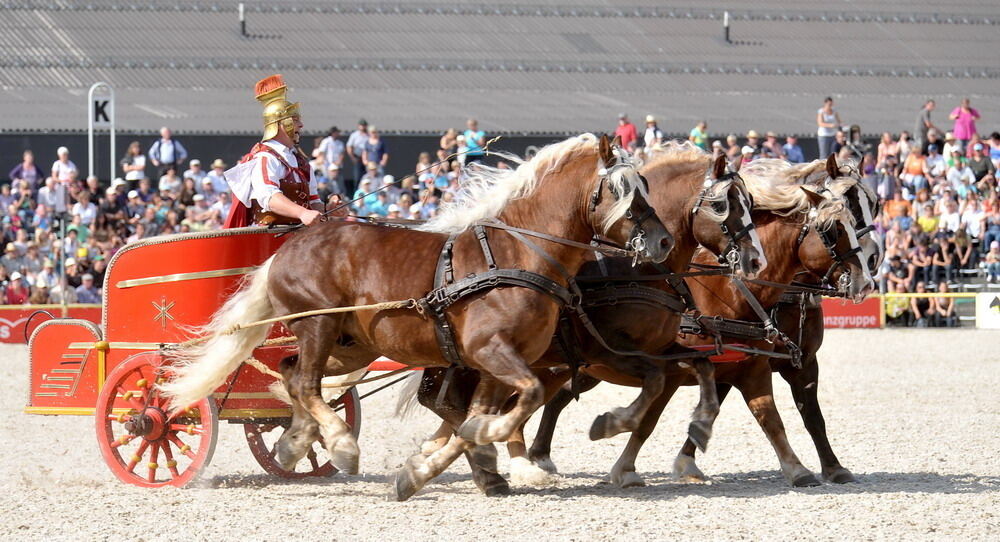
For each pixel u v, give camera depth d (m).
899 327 31.12
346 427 10.37
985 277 30.75
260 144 11.67
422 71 42.66
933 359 24.14
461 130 37.81
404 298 10.12
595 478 11.97
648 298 10.36
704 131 33.81
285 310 10.62
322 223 10.88
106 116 29.56
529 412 9.57
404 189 28.28
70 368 11.64
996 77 46.53
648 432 11.27
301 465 12.52
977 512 9.57
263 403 11.33
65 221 28.81
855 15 49.66
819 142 34.97
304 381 10.53
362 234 10.52
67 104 37.69
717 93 43.19
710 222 10.29
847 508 9.78
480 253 10.02
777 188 11.20
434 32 45.19
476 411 10.48
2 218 29.56
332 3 46.06
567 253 9.98
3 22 42.31
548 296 9.84
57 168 29.89
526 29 46.06
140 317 11.30
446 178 27.92
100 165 35.69
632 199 9.70
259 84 11.75
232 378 11.23
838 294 11.06
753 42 47.09
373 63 42.81
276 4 45.53
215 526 9.26
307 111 38.78
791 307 11.30
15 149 35.38
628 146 30.56
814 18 49.16
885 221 31.91
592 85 43.03
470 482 11.66
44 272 28.25
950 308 30.86
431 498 10.52
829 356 24.97
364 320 10.37
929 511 9.64
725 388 11.89
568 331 10.45
